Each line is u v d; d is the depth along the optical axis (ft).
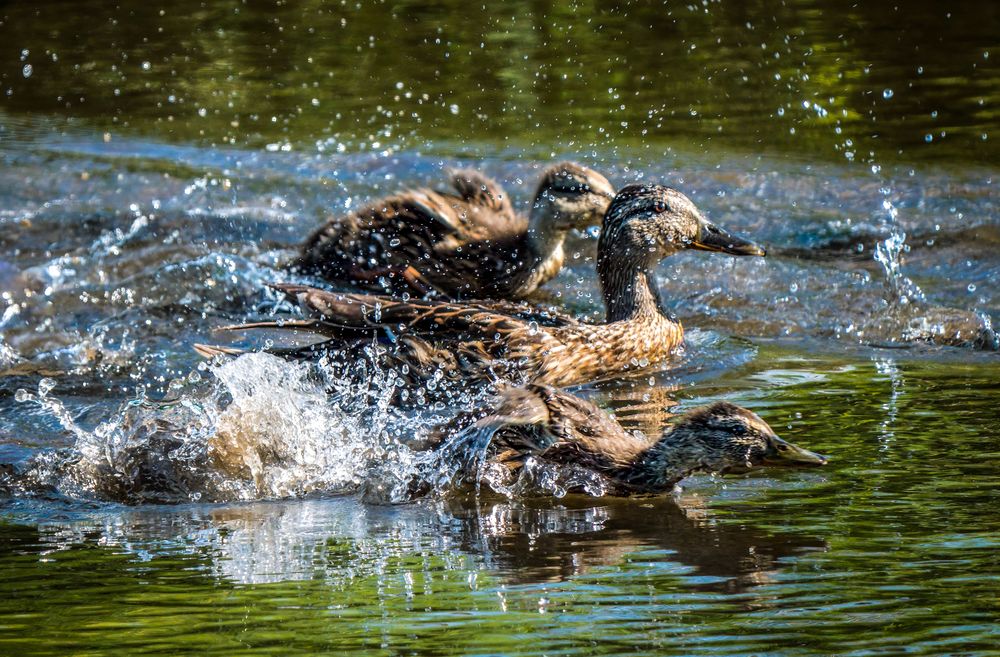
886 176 56.95
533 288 46.52
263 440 30.48
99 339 40.65
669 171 58.29
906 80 69.56
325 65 76.79
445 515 27.45
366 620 21.58
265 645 20.70
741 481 28.99
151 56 79.10
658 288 41.98
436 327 37.65
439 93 71.15
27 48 80.74
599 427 30.66
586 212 46.14
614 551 24.72
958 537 24.45
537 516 27.25
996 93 66.80
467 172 50.34
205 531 26.63
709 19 82.79
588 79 72.54
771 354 39.73
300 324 37.52
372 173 59.31
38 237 51.31
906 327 41.81
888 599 21.83
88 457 30.40
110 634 21.30
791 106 66.90
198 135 65.10
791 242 50.98
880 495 26.96
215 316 43.32
